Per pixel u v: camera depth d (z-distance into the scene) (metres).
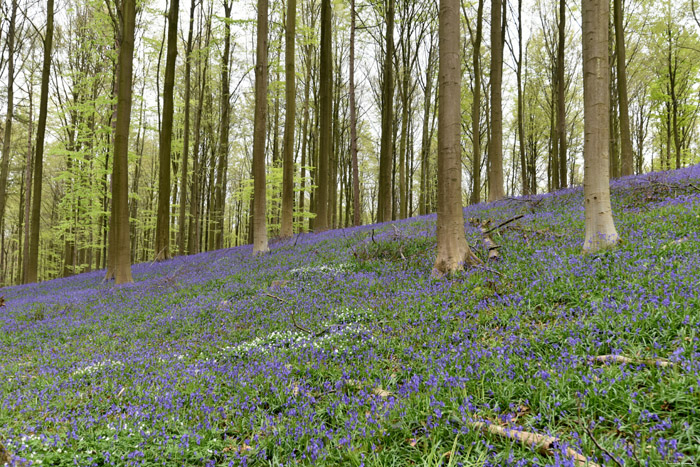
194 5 28.58
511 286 7.33
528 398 4.04
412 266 10.75
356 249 13.67
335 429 4.22
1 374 7.36
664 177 13.95
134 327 9.98
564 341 4.89
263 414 4.67
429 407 4.06
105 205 35.97
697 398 3.36
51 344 9.50
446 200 9.61
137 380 6.20
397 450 3.60
